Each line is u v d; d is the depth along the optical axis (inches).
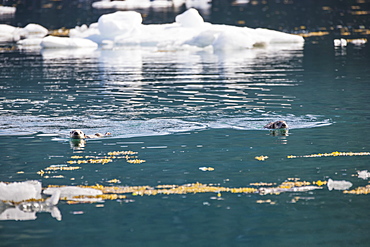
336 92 1441.9
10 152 912.3
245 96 1408.7
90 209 659.4
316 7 4736.7
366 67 1913.1
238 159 856.3
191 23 2999.5
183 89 1539.1
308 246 557.6
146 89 1550.2
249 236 582.2
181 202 676.7
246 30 2920.8
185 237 581.9
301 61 2148.1
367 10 4382.4
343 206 657.0
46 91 1539.1
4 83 1706.4
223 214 639.1
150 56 2458.2
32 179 770.2
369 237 576.1
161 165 828.6
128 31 2979.8
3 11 4862.2
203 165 826.8
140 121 1128.8
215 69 1968.5
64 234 592.7
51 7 5270.7
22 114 1214.3
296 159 852.0
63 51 2751.0
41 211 656.4
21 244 571.2
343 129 1042.1
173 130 1051.9
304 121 1115.9
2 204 681.6
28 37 3398.1
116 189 724.7
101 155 887.1
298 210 647.8
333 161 839.1
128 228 605.6
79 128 1074.1
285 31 3292.3
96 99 1397.6
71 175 785.6
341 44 2699.3
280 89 1510.8
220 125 1088.8
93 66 2118.6
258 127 1070.4
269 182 746.2
